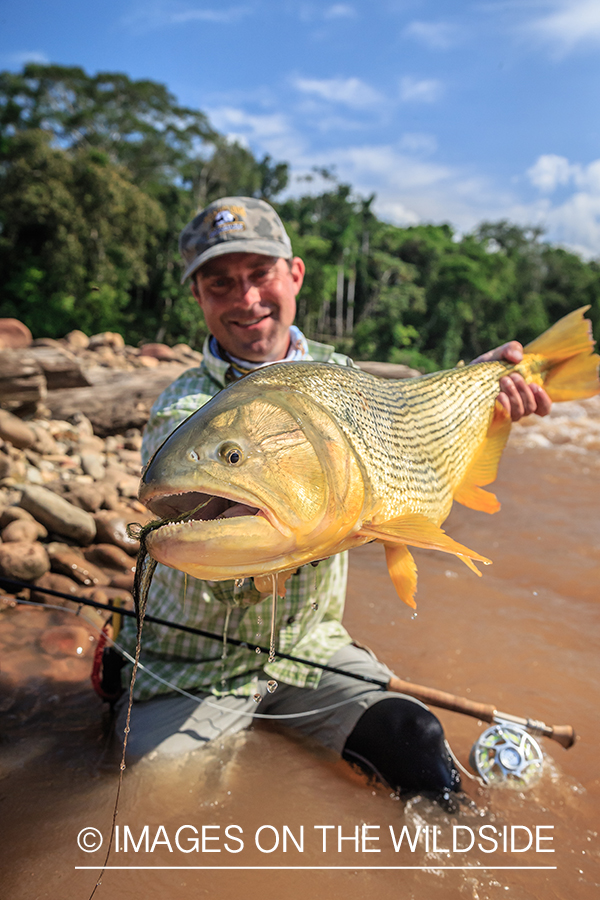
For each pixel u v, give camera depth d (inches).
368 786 102.5
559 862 87.4
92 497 217.9
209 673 113.8
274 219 117.9
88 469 256.7
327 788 101.3
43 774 101.0
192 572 65.9
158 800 96.8
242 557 66.2
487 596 185.2
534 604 179.9
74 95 2512.3
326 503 70.7
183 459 66.5
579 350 128.8
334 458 72.5
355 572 207.3
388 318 2532.0
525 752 105.0
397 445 88.7
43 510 194.2
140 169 2500.0
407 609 174.4
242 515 67.8
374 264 2684.5
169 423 109.7
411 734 102.2
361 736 105.0
